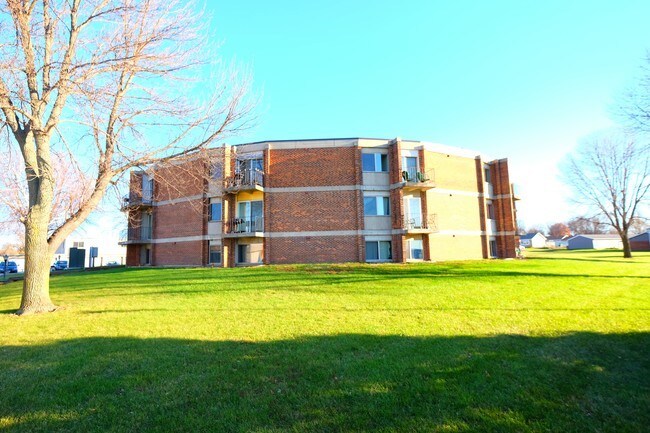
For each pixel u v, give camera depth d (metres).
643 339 6.35
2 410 4.23
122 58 8.96
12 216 17.88
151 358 5.85
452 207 25.81
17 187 13.68
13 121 9.74
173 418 3.98
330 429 3.71
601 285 12.91
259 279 15.19
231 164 23.39
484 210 27.36
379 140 24.19
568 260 26.25
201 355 5.96
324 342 6.50
